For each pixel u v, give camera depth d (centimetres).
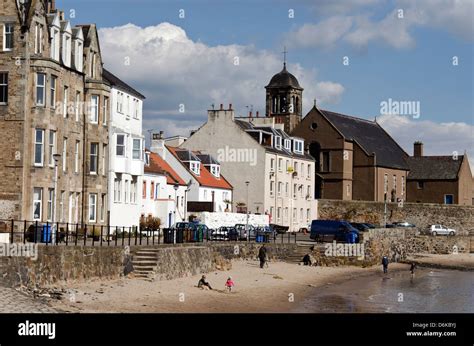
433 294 4997
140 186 6438
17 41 4744
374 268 6688
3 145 4728
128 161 6078
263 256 5659
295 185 9644
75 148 5297
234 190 8925
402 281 5775
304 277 5450
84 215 5425
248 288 4584
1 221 4338
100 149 5562
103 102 5612
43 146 4809
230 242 5941
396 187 10931
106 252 4091
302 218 9794
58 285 3659
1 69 4759
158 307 3566
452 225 9669
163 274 4397
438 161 11212
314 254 6444
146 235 5447
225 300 4022
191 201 7862
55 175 4547
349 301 4403
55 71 4903
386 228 7781
